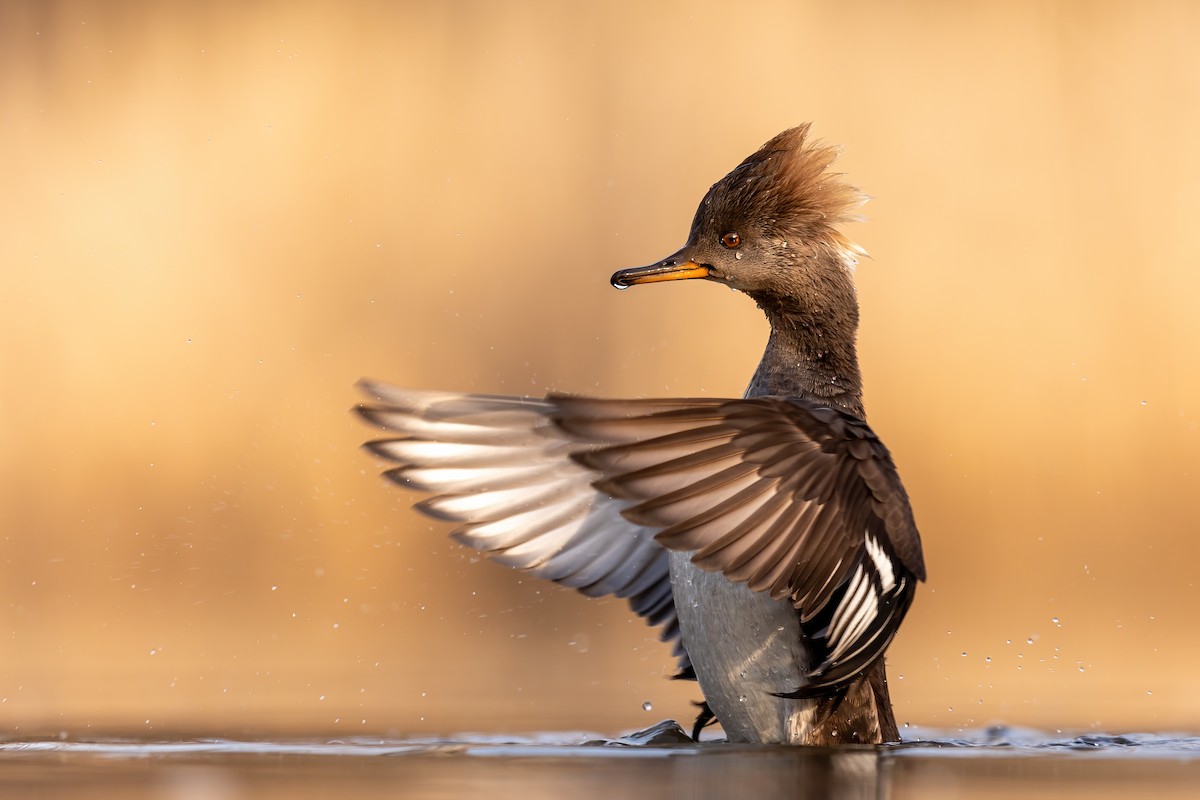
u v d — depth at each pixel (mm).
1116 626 13031
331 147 16453
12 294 15211
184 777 5902
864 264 15594
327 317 15320
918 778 5844
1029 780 5840
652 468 5824
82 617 13117
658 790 5387
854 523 6375
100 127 16547
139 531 14016
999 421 14516
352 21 16844
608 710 9141
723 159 16703
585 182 16484
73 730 7961
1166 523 14164
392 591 13852
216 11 16891
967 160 16531
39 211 16016
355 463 14156
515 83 16797
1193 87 16625
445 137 16562
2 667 10648
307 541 13906
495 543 6871
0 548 14055
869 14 17047
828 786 5578
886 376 14883
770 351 7867
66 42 16766
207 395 14570
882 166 16484
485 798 5164
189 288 15398
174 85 16688
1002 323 15172
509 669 11242
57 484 14141
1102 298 15266
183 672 10531
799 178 7812
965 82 16844
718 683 6961
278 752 6898
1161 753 6961
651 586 7379
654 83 16844
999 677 10984
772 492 6078
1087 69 16734
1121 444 14406
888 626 6766
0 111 16594
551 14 16984
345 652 11875
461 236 16062
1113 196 16094
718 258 7793
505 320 15672
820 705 7016
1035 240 15836
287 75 16703
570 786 5531
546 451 6898
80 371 14648
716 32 17031
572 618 14320
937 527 14141
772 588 6105
